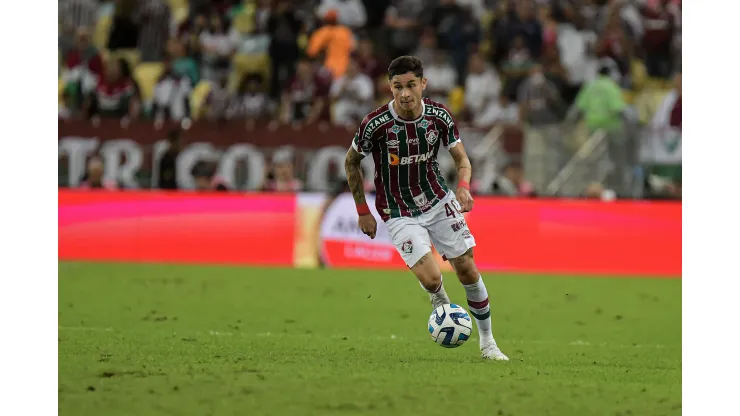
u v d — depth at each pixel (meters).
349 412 19.69
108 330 31.73
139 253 55.56
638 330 35.00
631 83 67.38
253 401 20.50
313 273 50.56
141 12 71.88
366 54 67.25
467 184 24.70
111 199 55.97
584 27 72.38
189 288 44.06
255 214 55.22
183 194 55.84
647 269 53.03
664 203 53.78
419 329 33.78
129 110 65.00
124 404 20.31
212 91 65.06
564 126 55.31
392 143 24.91
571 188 55.28
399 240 25.27
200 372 23.50
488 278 49.66
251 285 45.44
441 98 67.56
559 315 38.34
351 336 31.78
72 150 56.91
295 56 68.69
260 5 70.00
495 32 69.81
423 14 72.94
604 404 20.83
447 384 22.19
